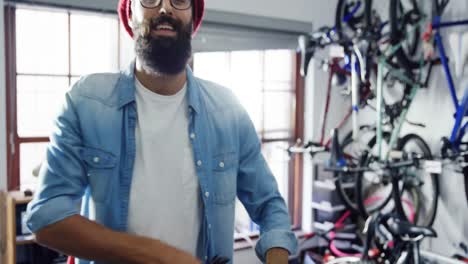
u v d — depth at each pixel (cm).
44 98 258
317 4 350
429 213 307
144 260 68
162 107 90
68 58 264
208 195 90
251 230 337
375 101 352
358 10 335
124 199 84
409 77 303
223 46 303
